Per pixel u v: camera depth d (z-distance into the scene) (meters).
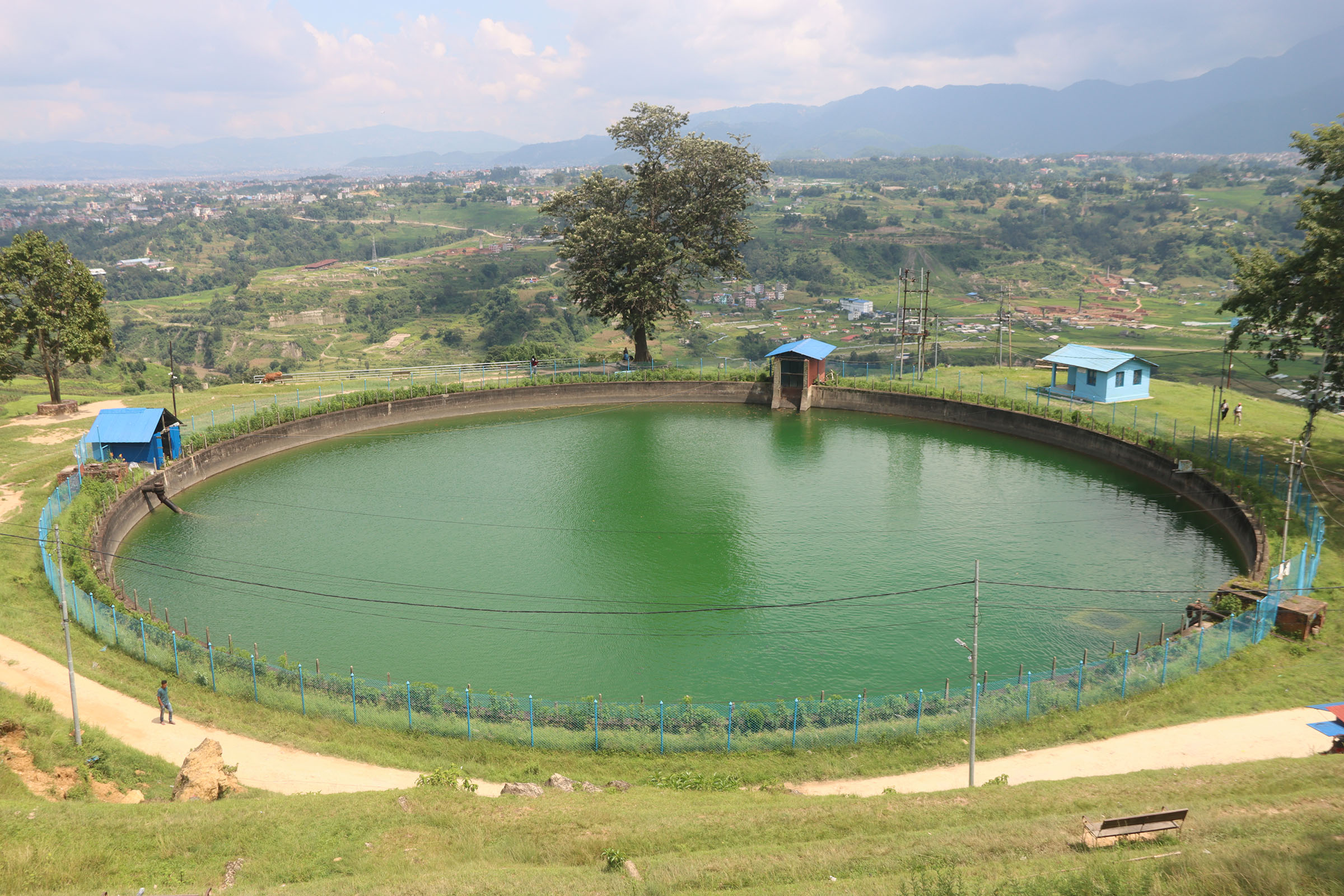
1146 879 20.16
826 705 34.91
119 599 45.38
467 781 30.17
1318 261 56.66
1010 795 28.00
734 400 97.06
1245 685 36.88
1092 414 76.88
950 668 41.19
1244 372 188.12
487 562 53.25
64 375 154.75
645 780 32.31
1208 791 27.48
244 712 36.16
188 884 22.80
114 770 30.64
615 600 48.41
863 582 50.16
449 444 79.88
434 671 41.28
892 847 24.09
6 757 28.92
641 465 72.81
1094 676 36.91
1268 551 48.38
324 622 45.97
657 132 94.50
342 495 65.25
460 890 21.94
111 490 57.66
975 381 92.38
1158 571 51.03
